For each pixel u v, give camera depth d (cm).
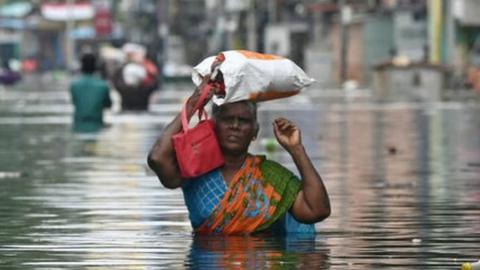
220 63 1359
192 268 1192
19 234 1418
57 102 5744
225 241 1338
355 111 4472
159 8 15162
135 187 1917
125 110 4653
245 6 12594
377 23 8719
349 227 1452
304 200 1358
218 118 1360
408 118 3978
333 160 2423
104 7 15312
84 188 1916
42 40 16262
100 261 1235
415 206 1664
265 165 1373
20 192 1867
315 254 1265
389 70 6362
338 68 9094
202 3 15175
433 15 7350
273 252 1273
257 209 1363
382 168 2247
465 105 4947
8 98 6425
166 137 1362
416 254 1269
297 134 1360
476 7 7119
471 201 1719
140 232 1422
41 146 2884
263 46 12175
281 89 1366
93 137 3191
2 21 16225
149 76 4672
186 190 1381
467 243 1339
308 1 11056
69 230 1447
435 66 6312
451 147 2764
